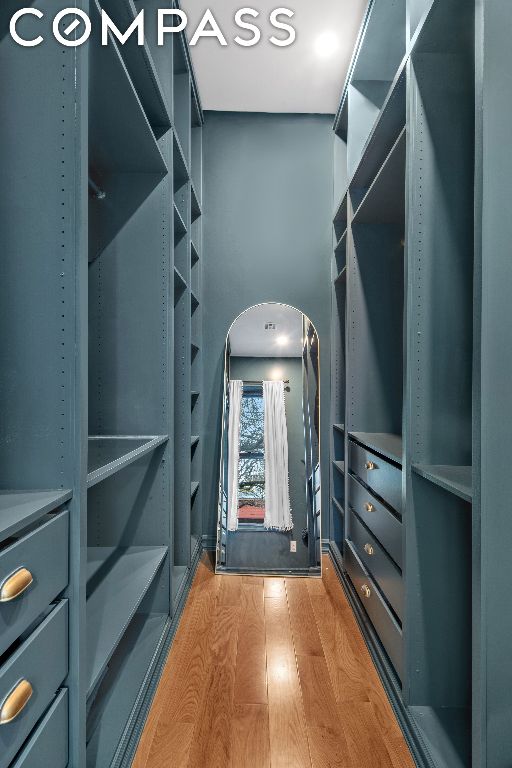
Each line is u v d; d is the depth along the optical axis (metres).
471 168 1.62
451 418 1.62
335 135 3.42
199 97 3.23
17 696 0.79
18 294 1.04
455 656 1.62
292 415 3.27
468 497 1.19
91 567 1.96
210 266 3.48
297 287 3.48
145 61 1.69
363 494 2.43
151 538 2.22
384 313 2.81
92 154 1.97
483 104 1.12
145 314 2.13
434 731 1.49
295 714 1.68
